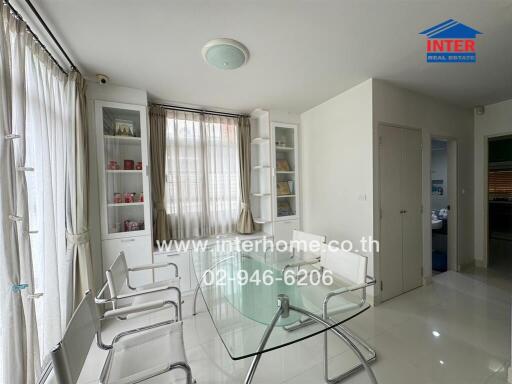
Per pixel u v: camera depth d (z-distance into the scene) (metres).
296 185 3.51
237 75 2.30
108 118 2.47
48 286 1.52
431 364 1.67
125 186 2.62
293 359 1.74
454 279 3.12
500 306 2.44
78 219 2.01
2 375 1.11
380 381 1.54
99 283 2.36
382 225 2.55
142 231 2.55
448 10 1.48
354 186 2.67
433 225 3.79
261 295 1.68
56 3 1.35
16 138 1.22
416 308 2.42
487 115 3.38
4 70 1.16
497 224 5.22
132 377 0.95
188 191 3.11
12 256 1.15
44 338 1.51
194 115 3.16
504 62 2.14
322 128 3.12
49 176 1.56
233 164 3.42
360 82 2.52
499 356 1.74
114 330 2.15
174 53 1.90
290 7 1.43
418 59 2.07
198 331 2.11
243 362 1.72
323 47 1.86
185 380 1.10
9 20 1.25
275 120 3.37
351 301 1.56
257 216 3.69
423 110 2.90
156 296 1.95
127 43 1.76
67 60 1.92
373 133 2.46
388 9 1.46
